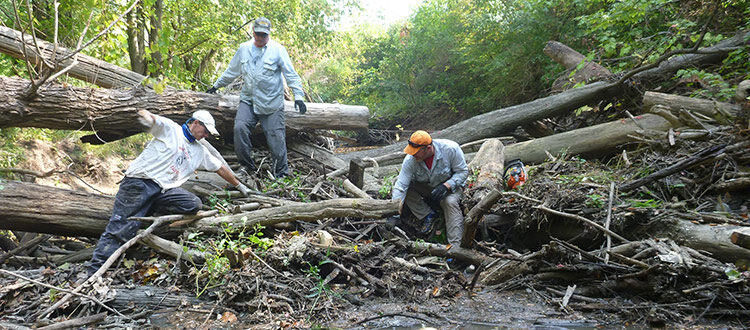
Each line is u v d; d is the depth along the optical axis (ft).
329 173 20.93
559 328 10.73
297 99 18.98
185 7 35.94
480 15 40.57
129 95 18.20
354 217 15.34
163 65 31.07
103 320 10.97
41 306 11.53
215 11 37.81
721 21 24.35
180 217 14.14
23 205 13.94
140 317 11.52
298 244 13.23
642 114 21.40
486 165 18.21
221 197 16.43
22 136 26.58
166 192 14.03
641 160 17.34
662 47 23.04
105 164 30.73
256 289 11.92
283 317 11.27
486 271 14.01
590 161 20.38
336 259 13.43
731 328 10.23
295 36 42.63
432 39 49.37
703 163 14.73
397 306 12.19
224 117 20.25
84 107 17.04
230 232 14.30
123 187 13.58
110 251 13.23
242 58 18.99
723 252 11.97
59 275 13.10
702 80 20.85
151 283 13.01
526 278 13.38
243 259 12.58
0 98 15.48
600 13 24.23
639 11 22.36
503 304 12.27
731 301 10.84
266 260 12.95
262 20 18.61
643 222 13.51
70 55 15.07
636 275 11.65
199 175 17.63
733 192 14.69
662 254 11.60
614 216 13.62
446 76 49.93
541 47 34.94
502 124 24.20
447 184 15.76
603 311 11.60
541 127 24.93
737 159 14.90
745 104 15.75
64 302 11.44
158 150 13.80
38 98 16.16
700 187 15.14
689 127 17.57
